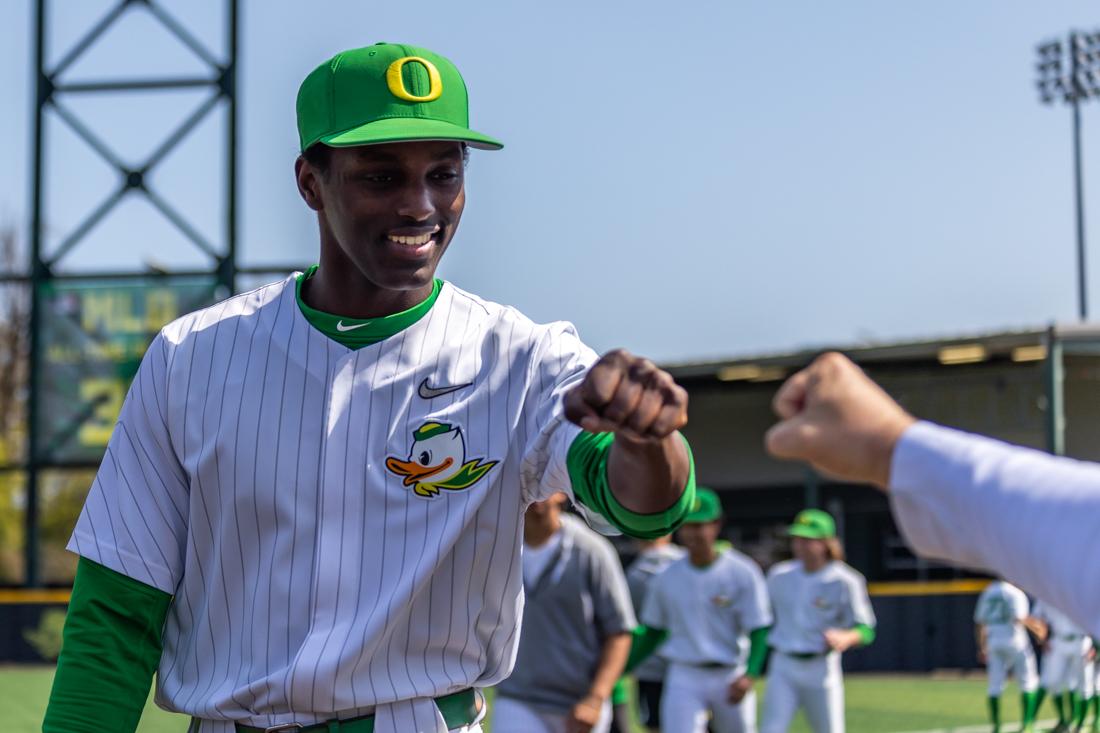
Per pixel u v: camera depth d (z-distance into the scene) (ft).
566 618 17.76
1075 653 36.55
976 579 73.92
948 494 3.63
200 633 6.78
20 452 98.17
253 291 7.08
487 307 6.86
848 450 3.79
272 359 6.70
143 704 7.04
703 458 83.35
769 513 81.41
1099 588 3.34
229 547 6.66
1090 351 61.46
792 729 34.94
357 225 6.38
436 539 6.46
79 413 50.85
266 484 6.57
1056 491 3.49
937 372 72.64
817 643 26.27
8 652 49.37
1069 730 36.70
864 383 3.88
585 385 4.78
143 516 6.86
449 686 6.61
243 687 6.49
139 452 6.91
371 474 6.52
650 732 27.02
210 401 6.70
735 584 24.27
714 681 24.35
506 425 6.59
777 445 3.88
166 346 6.92
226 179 49.08
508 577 6.71
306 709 6.42
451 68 6.64
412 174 6.34
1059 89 109.40
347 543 6.50
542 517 17.89
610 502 5.80
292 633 6.52
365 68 6.42
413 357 6.63
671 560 25.20
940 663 56.80
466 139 6.33
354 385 6.59
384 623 6.38
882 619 57.67
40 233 50.70
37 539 51.24
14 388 98.99
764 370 74.02
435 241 6.49
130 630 6.95
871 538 77.82
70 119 49.32
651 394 4.76
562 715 17.83
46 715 6.91
